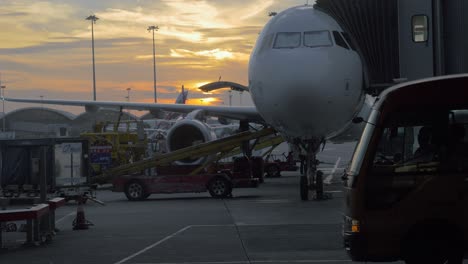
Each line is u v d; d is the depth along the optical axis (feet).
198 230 51.13
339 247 41.50
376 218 29.78
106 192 99.76
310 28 62.75
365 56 66.90
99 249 43.45
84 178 81.15
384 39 66.64
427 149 30.32
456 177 29.76
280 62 60.29
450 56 65.77
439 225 29.89
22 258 40.86
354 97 63.10
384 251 29.81
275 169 120.06
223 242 44.75
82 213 54.70
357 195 29.96
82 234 51.19
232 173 85.71
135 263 37.96
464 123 30.53
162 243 45.09
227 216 59.88
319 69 59.11
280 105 59.93
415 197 29.73
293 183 102.47
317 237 45.65
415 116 30.73
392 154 30.22
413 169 29.94
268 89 60.59
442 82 30.94
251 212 62.44
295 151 75.92
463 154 30.14
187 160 93.20
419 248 30.09
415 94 30.83
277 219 56.29
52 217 51.60
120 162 119.96
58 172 82.53
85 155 82.48
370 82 67.46
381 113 30.73
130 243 45.60
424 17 65.26
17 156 82.64
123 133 123.24
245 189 92.22
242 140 88.89
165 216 61.62
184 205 72.28
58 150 82.74
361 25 66.49
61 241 47.70
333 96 59.52
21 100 108.58
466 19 65.26
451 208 29.71
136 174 93.25
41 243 46.60
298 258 38.09
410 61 65.82
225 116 98.73
